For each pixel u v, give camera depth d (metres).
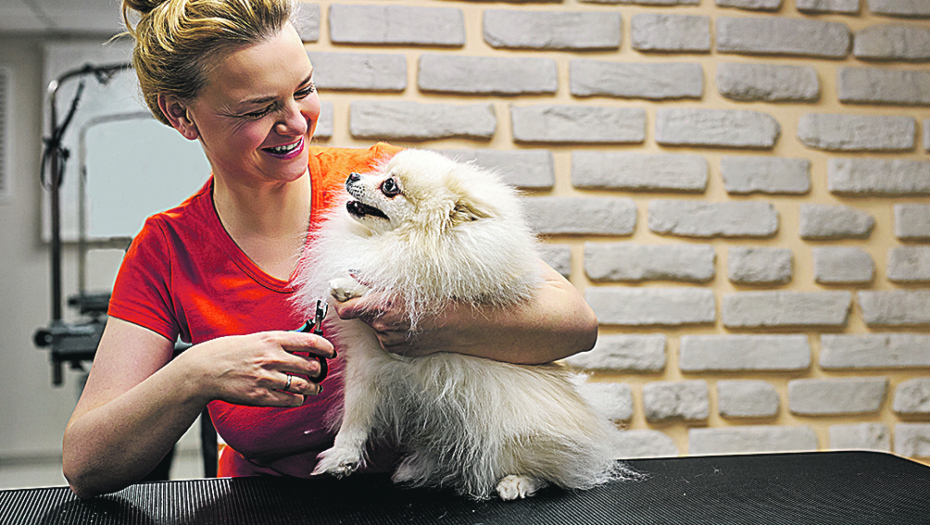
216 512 0.79
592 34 1.78
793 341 1.82
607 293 1.76
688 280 1.80
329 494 0.86
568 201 1.76
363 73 1.70
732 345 1.80
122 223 3.43
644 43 1.81
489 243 0.81
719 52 1.84
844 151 1.88
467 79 1.73
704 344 1.79
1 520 0.75
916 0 1.91
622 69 1.79
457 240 0.81
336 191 1.02
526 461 0.85
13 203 3.45
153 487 0.89
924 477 0.94
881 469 0.99
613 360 1.76
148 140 3.44
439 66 1.72
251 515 0.78
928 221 1.89
